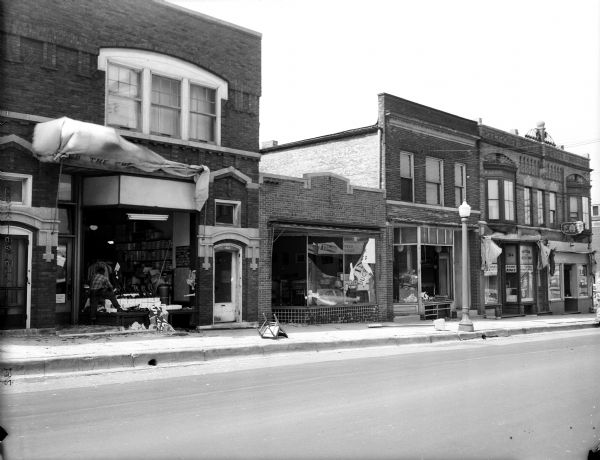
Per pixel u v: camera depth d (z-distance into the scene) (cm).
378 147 2350
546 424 732
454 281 2686
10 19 1380
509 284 3017
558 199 3359
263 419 740
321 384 1002
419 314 2438
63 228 1583
